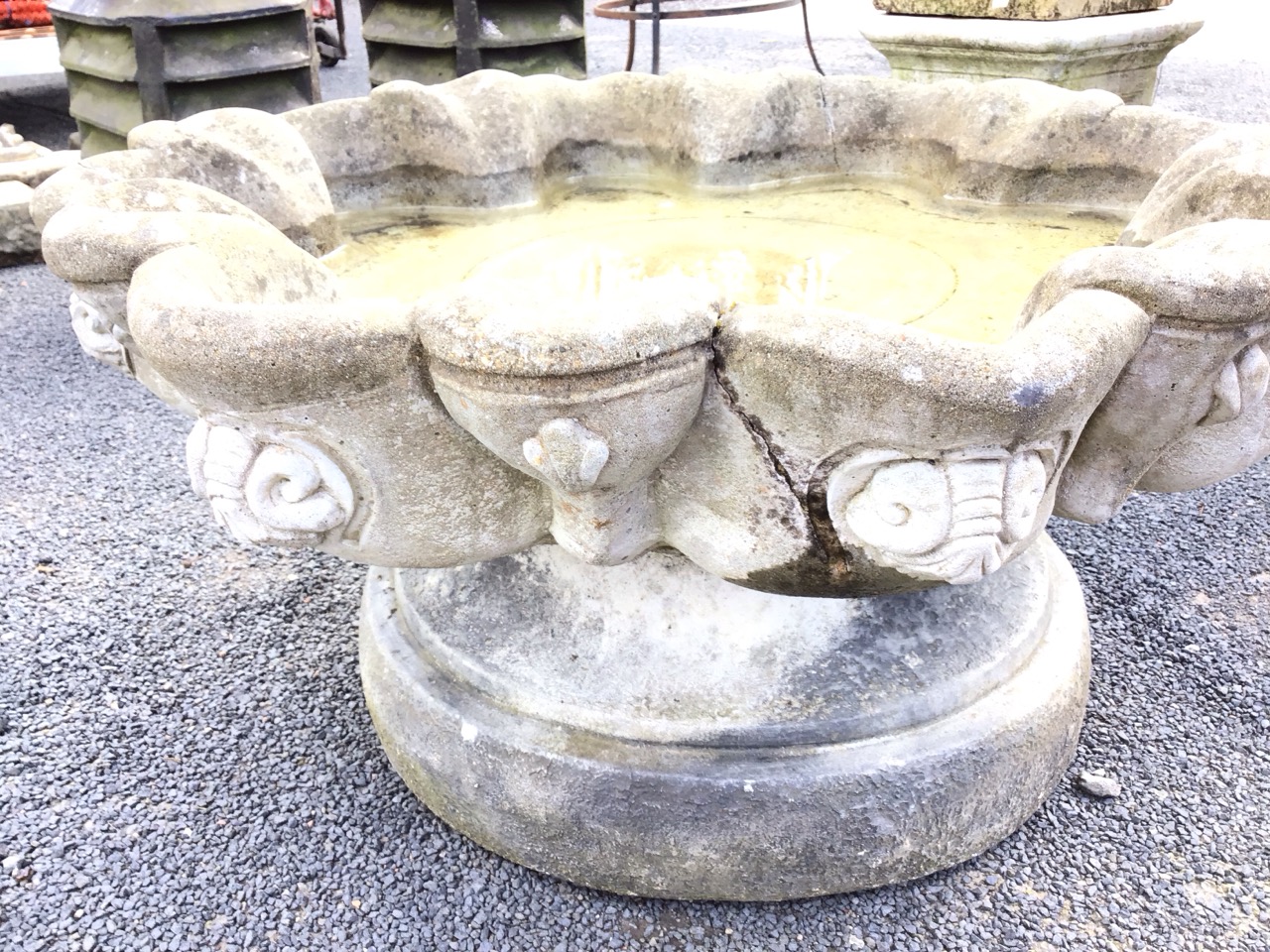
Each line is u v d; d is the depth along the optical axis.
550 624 1.47
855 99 2.05
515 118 1.96
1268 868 1.47
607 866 1.40
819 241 1.80
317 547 1.24
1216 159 1.44
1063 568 1.75
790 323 0.97
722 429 1.08
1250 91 5.57
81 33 3.77
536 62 4.11
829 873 1.38
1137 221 1.51
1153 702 1.79
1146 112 1.76
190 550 2.27
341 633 2.00
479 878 1.48
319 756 1.70
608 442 0.99
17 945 1.38
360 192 1.97
